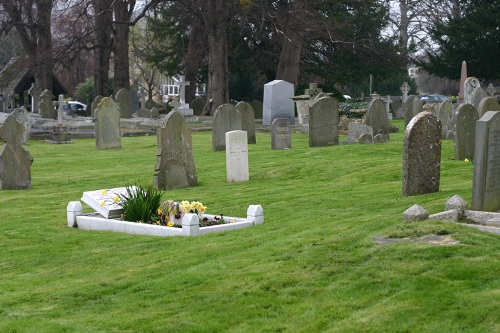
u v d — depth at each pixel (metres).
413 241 10.43
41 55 61.66
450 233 10.61
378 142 29.78
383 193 17.03
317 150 27.34
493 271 9.07
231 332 8.30
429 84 109.88
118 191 16.39
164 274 11.12
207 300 9.39
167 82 112.56
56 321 9.18
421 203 14.53
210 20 55.41
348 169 22.55
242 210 16.75
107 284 10.84
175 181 20.61
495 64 56.19
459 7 60.44
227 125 30.06
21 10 65.38
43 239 14.91
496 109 22.28
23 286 11.41
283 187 20.16
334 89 64.94
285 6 56.31
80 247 14.04
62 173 26.19
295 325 8.30
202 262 11.55
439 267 9.30
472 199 12.67
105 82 66.69
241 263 10.87
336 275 9.64
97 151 33.28
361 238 11.00
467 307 8.11
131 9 60.91
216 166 25.25
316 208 16.03
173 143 20.58
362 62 65.44
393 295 8.71
